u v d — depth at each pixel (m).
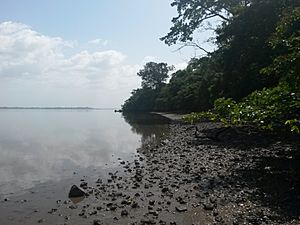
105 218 9.66
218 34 32.31
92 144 30.20
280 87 13.37
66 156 22.92
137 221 9.27
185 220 9.14
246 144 21.22
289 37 13.85
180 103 79.62
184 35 36.44
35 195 12.52
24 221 9.63
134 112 133.50
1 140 34.59
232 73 31.27
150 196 11.69
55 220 9.66
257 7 27.75
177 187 12.64
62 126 60.53
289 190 10.95
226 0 33.81
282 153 16.72
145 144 28.77
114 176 15.53
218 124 36.56
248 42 28.06
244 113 13.59
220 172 14.40
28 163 20.14
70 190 12.45
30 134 42.34
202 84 46.38
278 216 8.85
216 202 10.43
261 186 11.71
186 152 21.11
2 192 13.03
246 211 9.41
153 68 133.25
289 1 25.67
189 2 35.44
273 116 12.57
